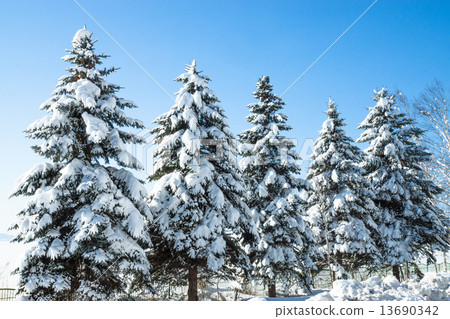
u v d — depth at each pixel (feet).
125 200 47.50
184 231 55.11
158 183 58.80
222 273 61.26
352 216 83.56
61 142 45.14
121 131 52.75
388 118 88.22
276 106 79.10
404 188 83.05
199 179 56.13
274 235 68.33
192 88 65.41
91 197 45.50
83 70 52.47
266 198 73.31
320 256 76.43
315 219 83.97
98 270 44.09
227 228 61.46
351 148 88.58
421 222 83.05
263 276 67.97
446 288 36.17
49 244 43.88
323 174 84.89
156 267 59.77
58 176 48.47
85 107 48.80
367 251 76.95
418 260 84.74
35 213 44.62
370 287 35.27
